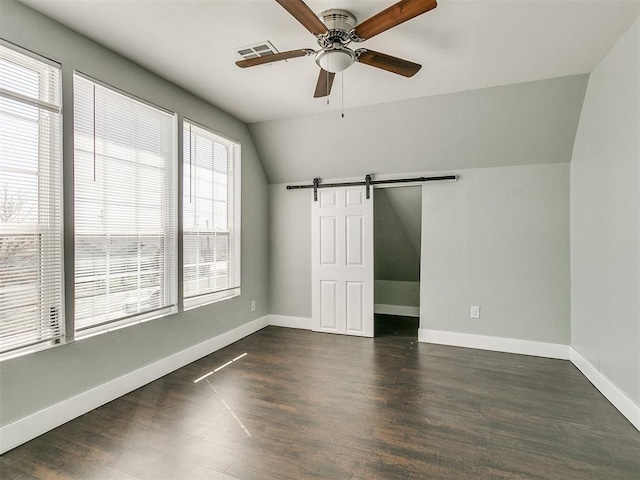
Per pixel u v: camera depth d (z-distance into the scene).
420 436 2.04
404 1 1.59
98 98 2.40
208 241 3.50
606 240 2.56
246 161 4.09
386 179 3.99
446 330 3.81
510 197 3.54
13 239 1.93
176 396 2.54
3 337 1.89
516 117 3.20
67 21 2.12
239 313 3.98
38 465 1.77
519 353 3.52
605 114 2.56
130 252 2.64
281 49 2.46
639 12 2.02
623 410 2.28
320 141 3.96
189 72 2.80
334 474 1.71
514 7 1.97
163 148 2.94
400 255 5.02
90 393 2.32
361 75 2.82
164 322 2.94
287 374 2.96
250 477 1.69
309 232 4.41
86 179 2.32
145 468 1.75
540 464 1.80
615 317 2.42
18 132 1.95
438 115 3.38
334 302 4.26
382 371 3.04
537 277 3.47
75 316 2.25
